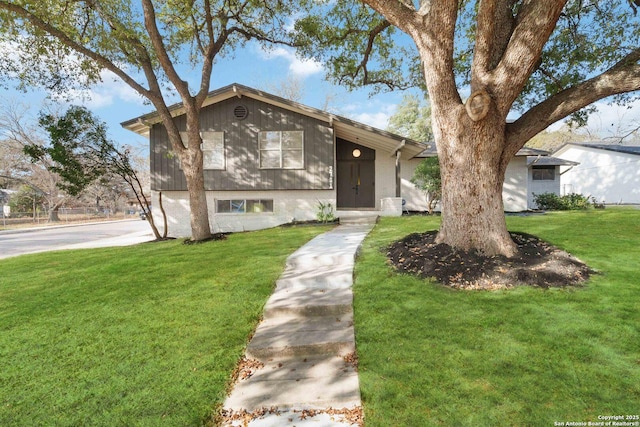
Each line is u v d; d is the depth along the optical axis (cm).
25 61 817
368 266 476
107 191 3130
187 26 825
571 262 423
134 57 791
